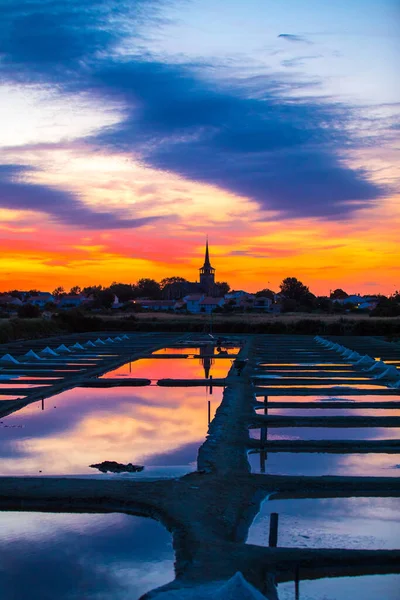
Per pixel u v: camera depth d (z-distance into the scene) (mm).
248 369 42719
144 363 50156
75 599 10883
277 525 12930
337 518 14578
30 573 11992
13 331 74562
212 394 33312
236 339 78750
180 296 197250
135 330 96625
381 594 11047
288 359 50188
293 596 10930
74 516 14758
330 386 34656
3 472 18359
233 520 14008
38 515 14828
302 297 186250
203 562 11727
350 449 21016
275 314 138250
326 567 11914
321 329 88625
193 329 94938
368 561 11992
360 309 165625
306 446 21078
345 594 11023
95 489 16062
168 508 14633
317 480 16906
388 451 20750
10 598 10969
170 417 26922
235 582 9844
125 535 13594
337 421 25109
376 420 25141
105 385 36438
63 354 55125
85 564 12281
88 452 20938
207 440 21750
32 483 16672
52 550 12961
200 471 17875
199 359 53531
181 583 10883
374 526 14133
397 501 15766
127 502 15203
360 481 16781
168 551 12742
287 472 18250
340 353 55375
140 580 11578
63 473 18188
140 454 20609
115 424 25484
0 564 12375
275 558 11953
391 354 55219
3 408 27875
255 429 24062
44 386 34906
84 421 26031
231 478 17172
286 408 28281
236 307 168500
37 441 22531
